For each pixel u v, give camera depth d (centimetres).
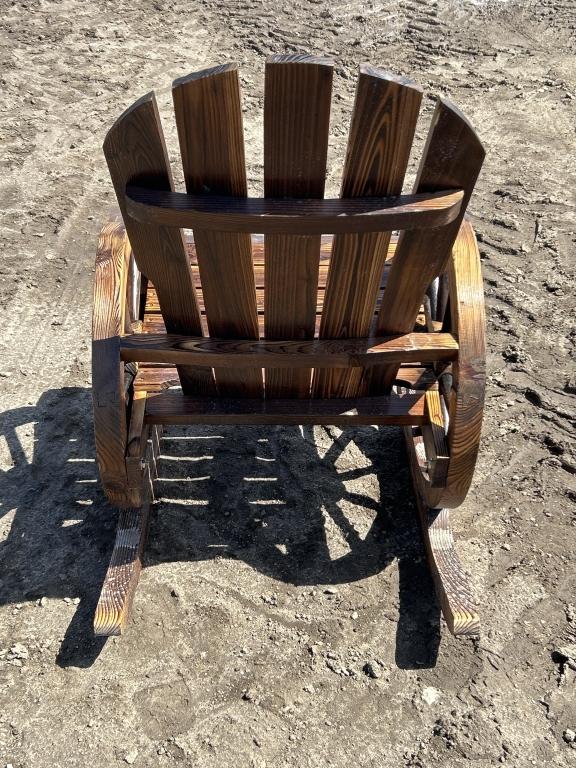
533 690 228
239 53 657
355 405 244
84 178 501
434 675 232
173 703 225
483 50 667
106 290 218
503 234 444
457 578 243
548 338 368
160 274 201
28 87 602
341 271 197
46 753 213
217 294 204
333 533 278
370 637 244
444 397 242
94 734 218
